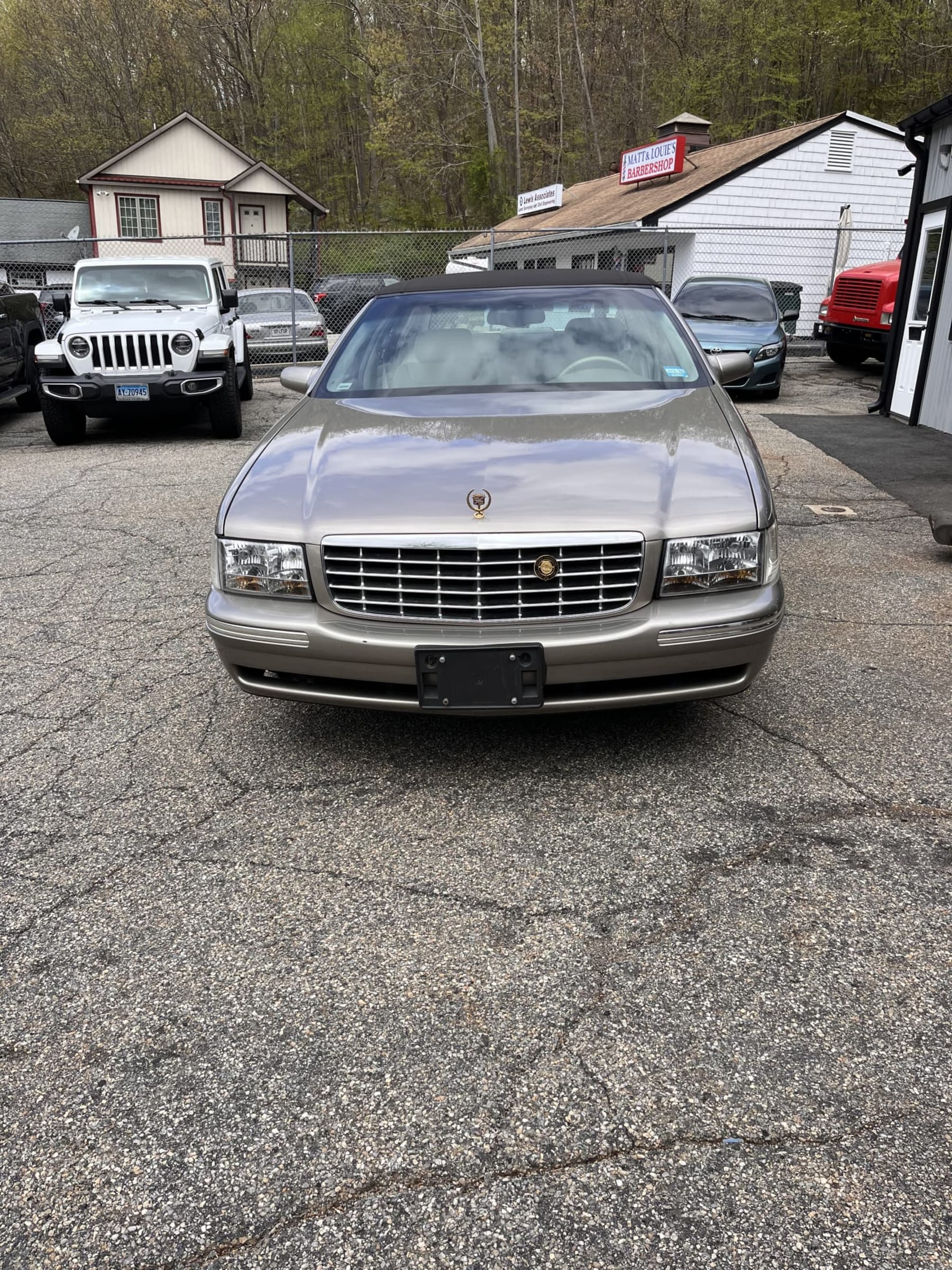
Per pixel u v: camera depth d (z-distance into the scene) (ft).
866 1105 6.31
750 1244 5.41
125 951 8.03
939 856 9.00
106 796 10.47
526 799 10.19
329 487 10.28
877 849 9.13
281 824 9.85
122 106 163.84
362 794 10.38
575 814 9.86
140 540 20.81
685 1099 6.40
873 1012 7.11
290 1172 5.96
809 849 9.16
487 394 12.75
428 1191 5.80
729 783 10.37
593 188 100.42
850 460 28.48
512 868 8.98
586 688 9.80
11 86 160.86
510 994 7.40
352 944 8.03
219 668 13.85
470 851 9.27
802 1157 5.94
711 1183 5.78
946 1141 6.02
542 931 8.11
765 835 9.39
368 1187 5.84
